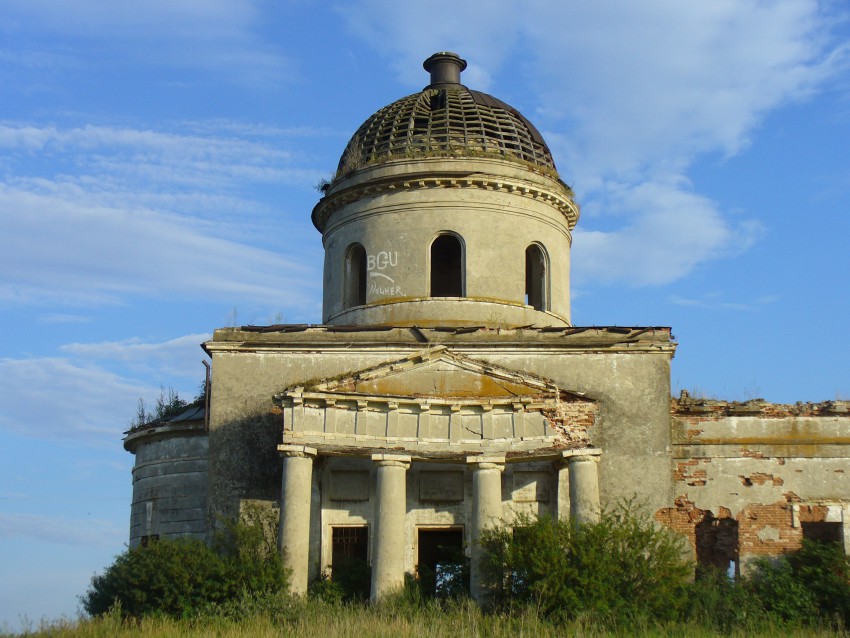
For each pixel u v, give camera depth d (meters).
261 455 27.73
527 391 26.67
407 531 27.58
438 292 34.88
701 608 23.91
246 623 22.31
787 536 27.73
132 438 32.59
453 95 33.72
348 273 32.12
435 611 23.59
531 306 31.55
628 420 27.70
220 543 25.86
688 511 27.88
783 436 28.48
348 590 26.16
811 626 23.97
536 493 27.58
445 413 26.53
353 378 26.53
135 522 32.44
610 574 23.27
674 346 28.09
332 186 32.62
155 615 23.47
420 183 31.02
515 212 31.31
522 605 23.11
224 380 28.34
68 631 22.05
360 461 28.05
